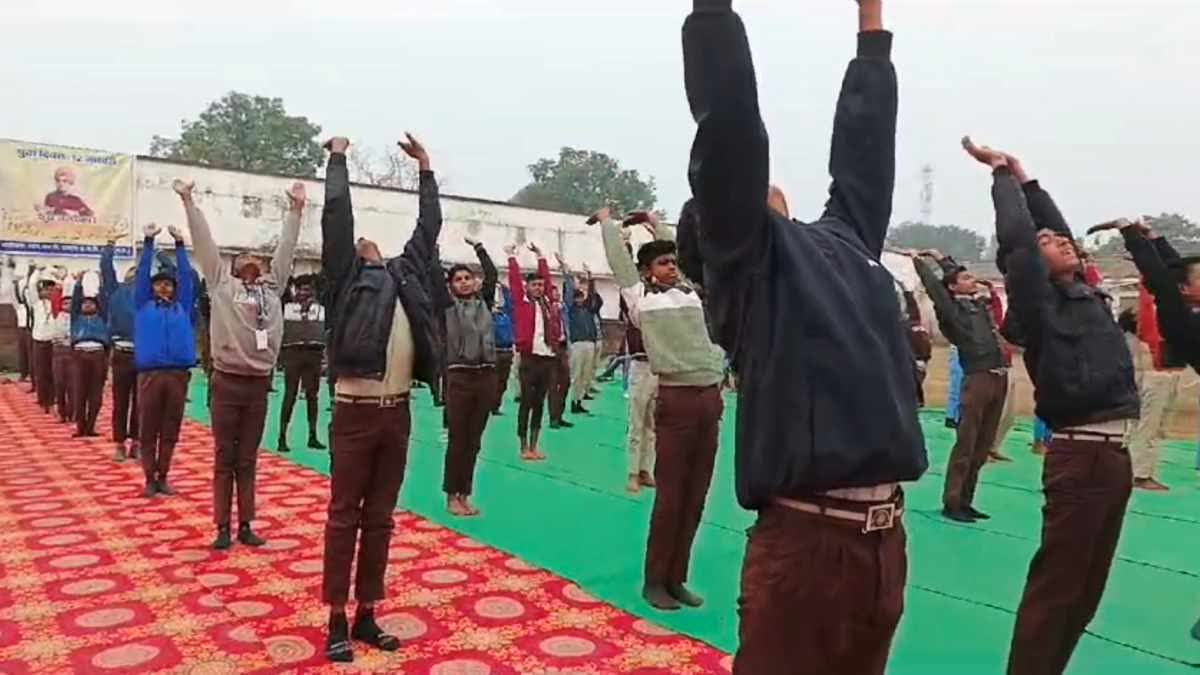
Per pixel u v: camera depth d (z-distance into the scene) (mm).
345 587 3928
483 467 8562
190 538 5820
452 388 6551
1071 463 3434
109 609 4473
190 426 11023
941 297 6691
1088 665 3947
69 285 12547
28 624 4258
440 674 3740
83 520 6262
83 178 17797
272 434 10430
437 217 4547
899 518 2096
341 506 3941
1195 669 3914
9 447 9383
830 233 2221
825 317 1986
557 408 11422
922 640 4211
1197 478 8680
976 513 6691
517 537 5973
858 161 2420
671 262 4742
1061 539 3443
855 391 1964
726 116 1955
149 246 6973
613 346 23891
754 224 2025
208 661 3848
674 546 4617
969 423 6602
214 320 5566
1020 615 3539
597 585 4969
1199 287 4242
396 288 4117
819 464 1946
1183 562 5586
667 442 4609
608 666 3832
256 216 19938
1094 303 3557
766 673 2045
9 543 5652
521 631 4238
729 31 1967
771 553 2057
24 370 16406
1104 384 3393
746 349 2084
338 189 4172
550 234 24094
